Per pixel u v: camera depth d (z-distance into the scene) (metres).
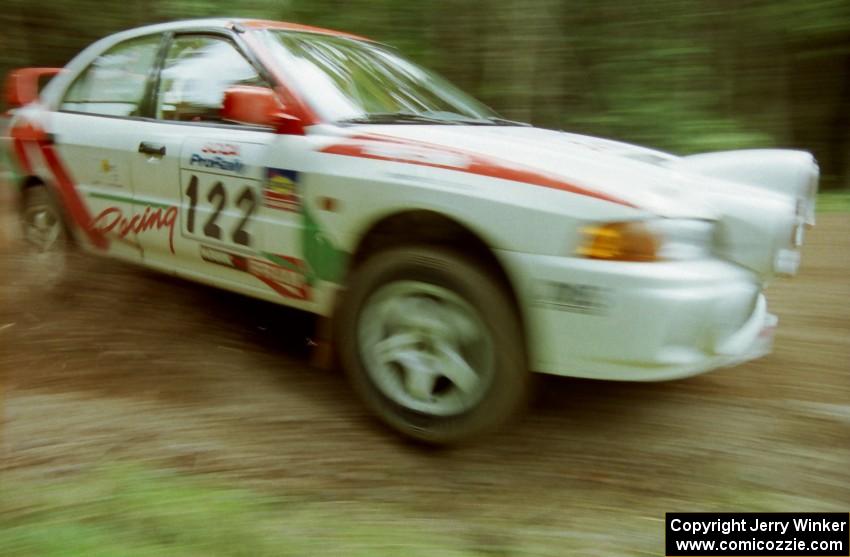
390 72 3.98
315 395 3.36
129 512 2.34
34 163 4.43
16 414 3.03
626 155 3.23
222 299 4.43
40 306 4.21
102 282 4.54
